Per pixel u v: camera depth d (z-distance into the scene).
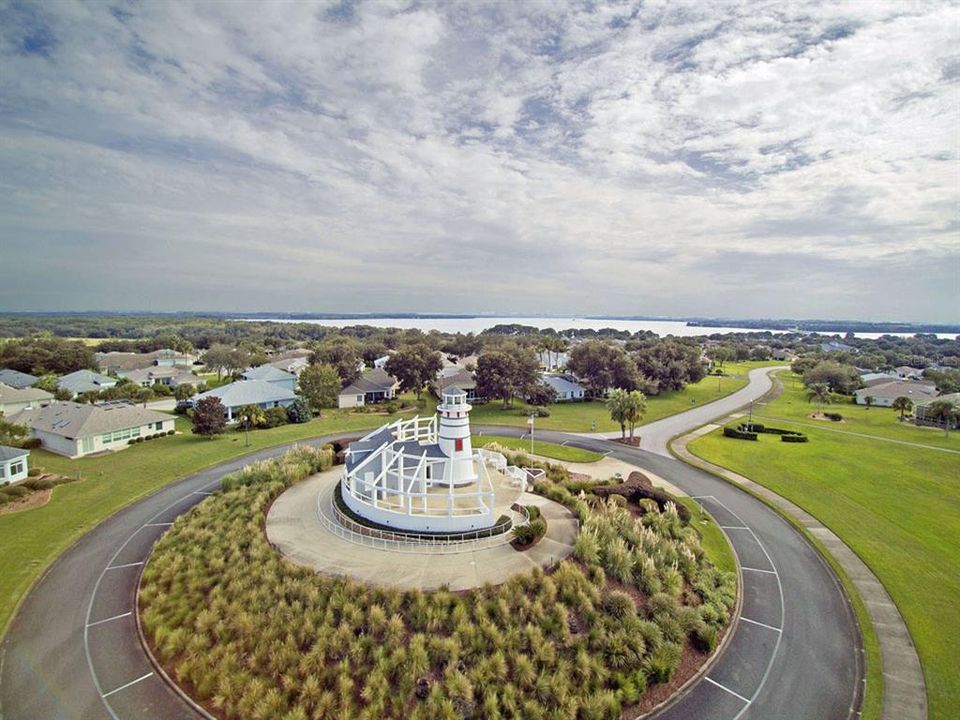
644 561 33.50
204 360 131.75
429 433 58.38
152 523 42.50
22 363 112.50
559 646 27.36
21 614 30.12
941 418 81.19
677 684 26.06
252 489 46.50
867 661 27.11
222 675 25.38
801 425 83.12
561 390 107.19
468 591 30.39
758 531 42.38
